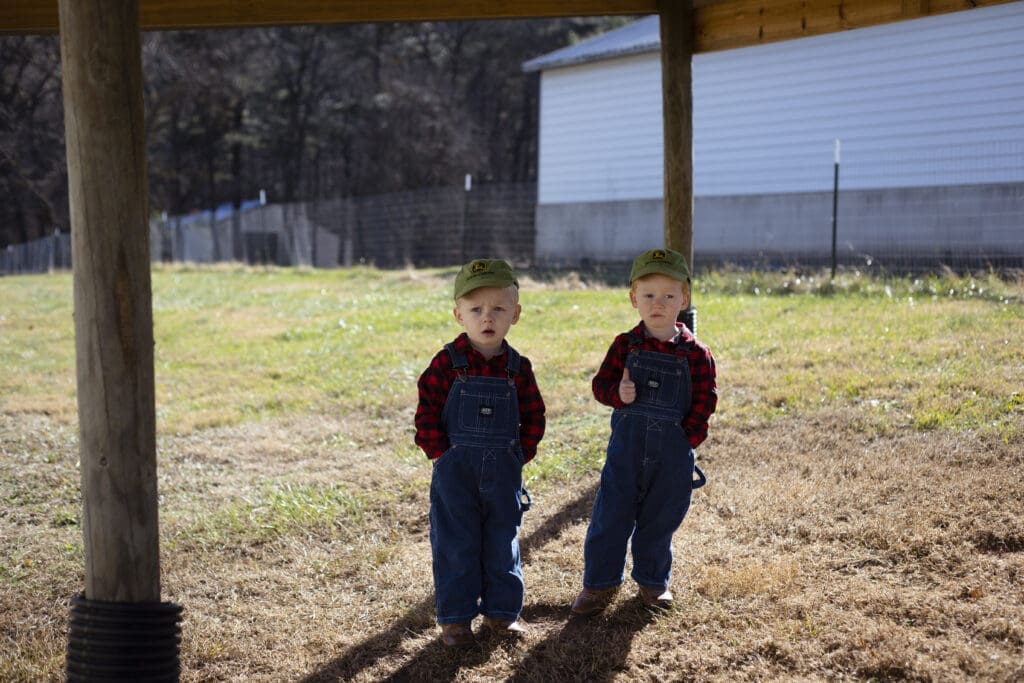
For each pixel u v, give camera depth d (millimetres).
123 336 2664
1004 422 5051
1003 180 13438
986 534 3836
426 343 9008
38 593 4098
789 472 4824
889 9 4453
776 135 16172
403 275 16484
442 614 3291
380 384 7621
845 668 3033
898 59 14500
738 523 4258
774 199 16234
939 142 14078
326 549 4473
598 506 3492
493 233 23484
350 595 3936
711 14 5074
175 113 39844
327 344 9461
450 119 38000
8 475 5859
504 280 3197
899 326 7734
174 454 6227
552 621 3543
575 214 19812
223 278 18422
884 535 3914
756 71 16359
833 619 3305
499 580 3311
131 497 2703
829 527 4090
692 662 3154
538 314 10086
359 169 40250
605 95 19156
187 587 4121
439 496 3312
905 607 3352
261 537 4656
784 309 9281
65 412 7512
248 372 8578
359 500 5031
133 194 2666
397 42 40125
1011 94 13328
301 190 42469
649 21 20516
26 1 4699
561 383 7020
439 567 3311
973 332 7195
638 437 3412
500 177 41125
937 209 14086
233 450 6230
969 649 3039
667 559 3564
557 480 5129
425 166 37469
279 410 7215
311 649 3473
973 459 4641
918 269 12023
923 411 5359
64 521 5094
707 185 17203
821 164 15578
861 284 10484
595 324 9281
